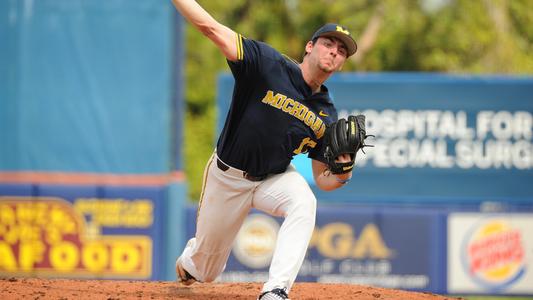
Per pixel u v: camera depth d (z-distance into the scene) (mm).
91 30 40219
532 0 70938
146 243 39719
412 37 72250
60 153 40000
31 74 40031
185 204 40562
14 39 40031
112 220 39719
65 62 40125
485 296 41594
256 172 20359
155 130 40281
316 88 20031
